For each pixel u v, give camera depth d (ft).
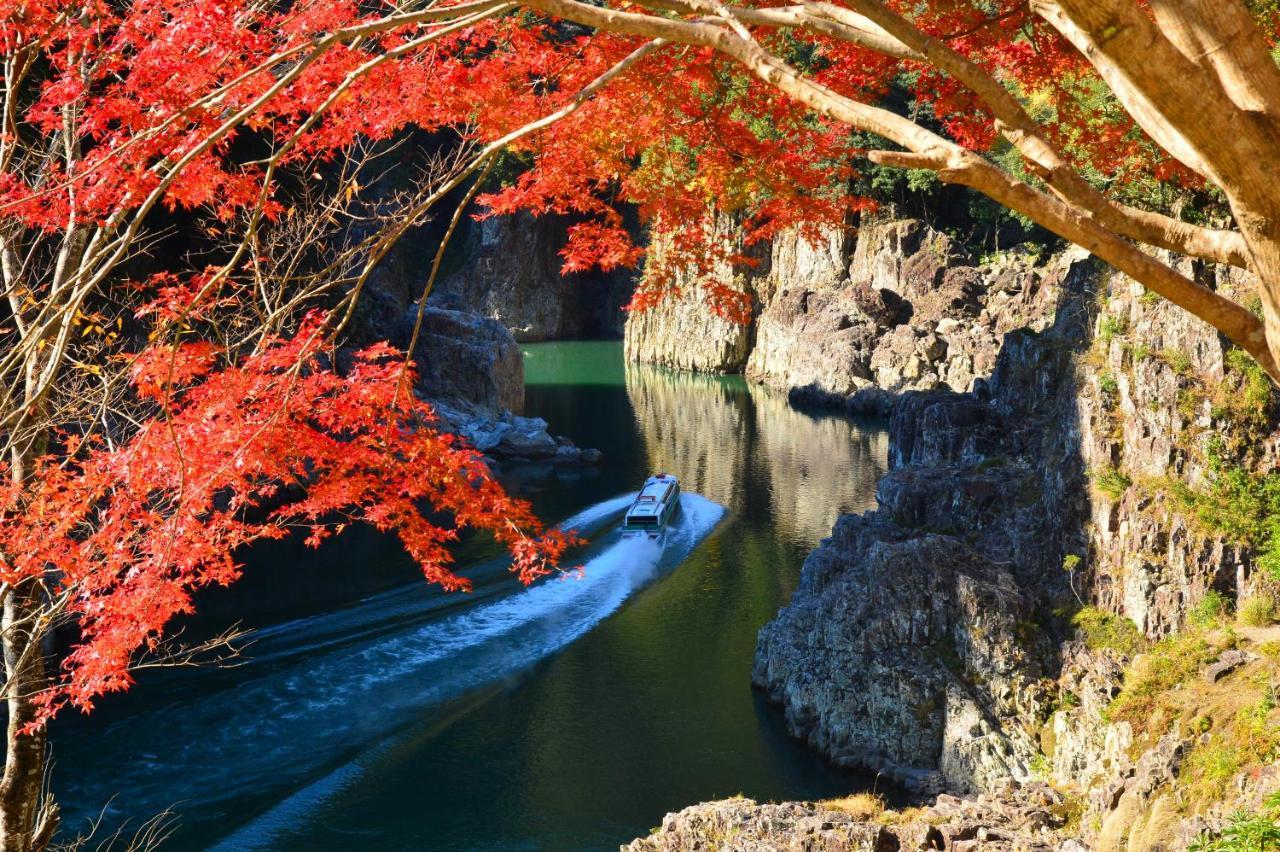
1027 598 105.81
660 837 76.69
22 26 34.73
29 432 41.04
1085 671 98.02
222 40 29.43
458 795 96.78
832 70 46.75
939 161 16.46
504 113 41.50
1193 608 96.43
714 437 260.21
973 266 339.57
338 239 162.30
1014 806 83.66
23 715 41.57
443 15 23.29
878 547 110.63
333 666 120.16
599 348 456.86
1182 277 16.16
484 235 475.72
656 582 152.66
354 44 35.24
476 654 125.49
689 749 106.42
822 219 49.49
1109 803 79.36
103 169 29.25
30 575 34.96
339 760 101.30
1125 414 106.83
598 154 44.60
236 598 139.54
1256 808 67.77
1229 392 102.06
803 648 115.24
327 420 39.58
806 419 287.28
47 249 70.69
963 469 135.95
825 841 70.79
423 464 39.17
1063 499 109.40
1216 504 98.53
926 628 105.70
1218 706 81.56
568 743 106.42
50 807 43.47
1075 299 142.61
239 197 36.40
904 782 100.58
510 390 262.26
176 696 112.06
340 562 153.17
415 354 241.14
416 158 213.25
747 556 164.86
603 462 229.86
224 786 96.58
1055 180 16.61
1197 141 13.41
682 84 43.21
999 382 151.74
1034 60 44.60
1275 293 14.05
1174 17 13.06
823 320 329.93
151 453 34.88
